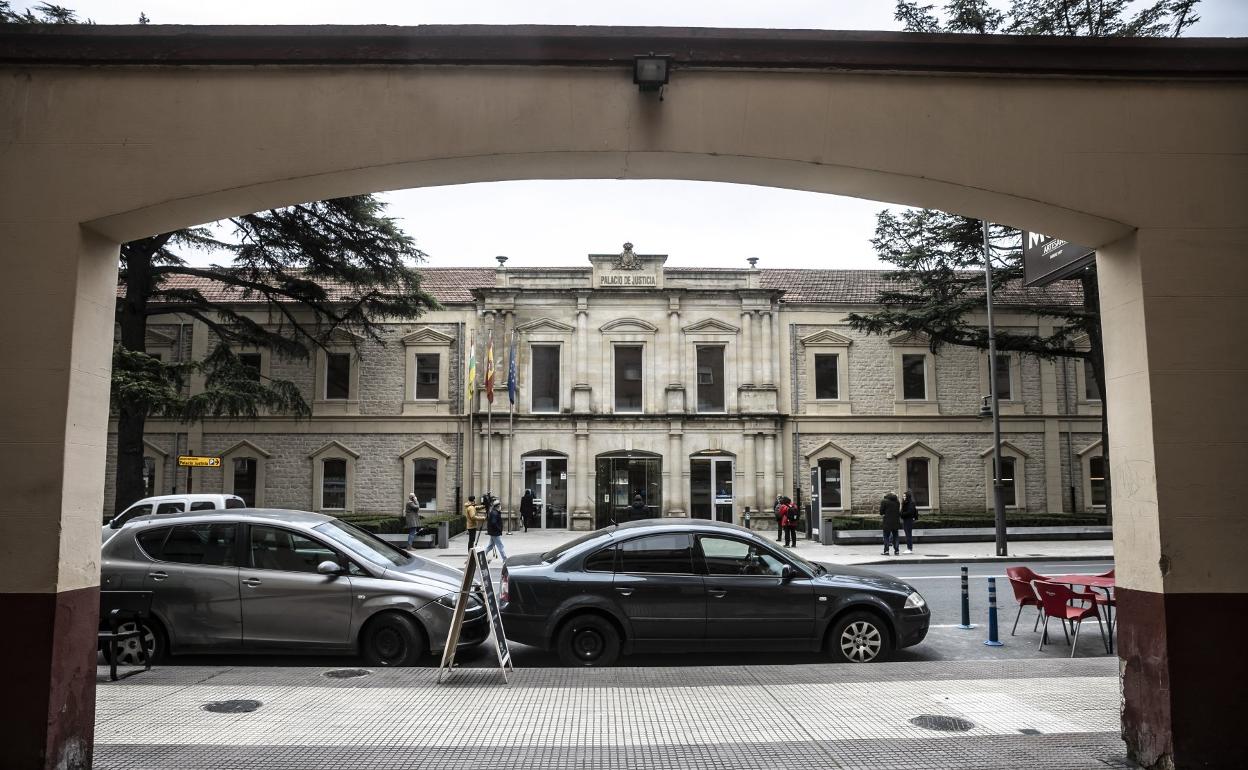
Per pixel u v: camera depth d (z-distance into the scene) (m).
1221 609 5.70
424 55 5.85
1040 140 6.02
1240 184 6.00
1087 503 35.25
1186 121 6.06
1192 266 5.95
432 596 10.05
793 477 34.66
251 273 29.00
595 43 5.95
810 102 6.00
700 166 6.20
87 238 5.79
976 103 6.04
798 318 35.34
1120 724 6.77
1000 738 6.65
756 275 35.12
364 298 30.02
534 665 10.32
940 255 29.97
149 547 10.23
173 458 34.12
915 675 8.95
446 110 5.91
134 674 9.15
